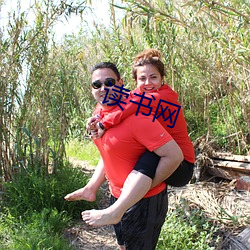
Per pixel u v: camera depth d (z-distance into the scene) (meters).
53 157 4.43
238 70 4.57
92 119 2.21
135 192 1.97
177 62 5.16
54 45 4.51
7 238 3.39
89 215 2.00
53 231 3.54
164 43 4.63
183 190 4.35
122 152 2.10
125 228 2.27
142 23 4.55
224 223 3.57
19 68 4.24
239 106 5.54
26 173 4.28
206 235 3.35
